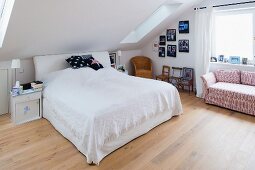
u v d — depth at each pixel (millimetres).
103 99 2648
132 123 2633
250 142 2605
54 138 2795
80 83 3477
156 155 2371
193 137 2771
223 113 3625
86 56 4438
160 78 5527
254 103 3410
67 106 2639
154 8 3916
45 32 3133
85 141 2289
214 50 4684
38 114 3496
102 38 4273
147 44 5988
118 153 2436
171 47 5395
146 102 2859
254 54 4090
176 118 3445
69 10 2826
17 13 2447
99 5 3000
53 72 3754
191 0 4137
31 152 2445
